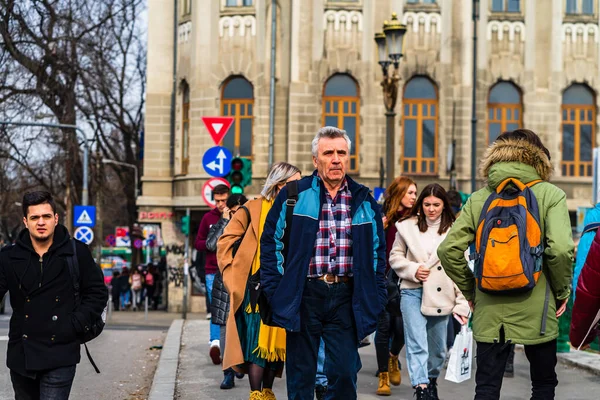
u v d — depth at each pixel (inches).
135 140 1857.8
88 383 458.6
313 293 276.4
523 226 264.8
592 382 454.3
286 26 1354.6
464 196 929.5
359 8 1346.0
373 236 279.4
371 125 1338.6
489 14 1369.3
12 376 276.1
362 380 455.5
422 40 1353.3
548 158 278.7
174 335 630.5
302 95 1334.9
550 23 1374.3
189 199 1369.3
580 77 1380.4
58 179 1771.7
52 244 273.7
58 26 1505.9
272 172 351.3
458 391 423.5
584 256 284.8
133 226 1990.7
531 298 267.4
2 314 1055.6
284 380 454.9
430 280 381.4
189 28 1395.2
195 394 412.8
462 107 1354.6
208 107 1359.5
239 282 346.6
